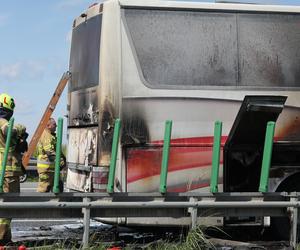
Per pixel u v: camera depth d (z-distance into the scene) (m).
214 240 8.12
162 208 7.93
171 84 8.73
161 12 8.85
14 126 8.48
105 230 10.12
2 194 7.50
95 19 9.21
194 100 8.75
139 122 8.61
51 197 7.62
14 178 8.55
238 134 8.69
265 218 8.84
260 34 9.09
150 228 8.73
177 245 8.03
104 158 8.62
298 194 8.19
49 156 11.66
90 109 9.20
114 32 8.72
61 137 7.77
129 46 8.70
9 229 8.52
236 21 9.05
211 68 8.87
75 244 8.00
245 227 9.27
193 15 8.92
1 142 8.52
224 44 8.96
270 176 9.11
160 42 8.79
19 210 7.60
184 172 8.66
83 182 9.39
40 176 11.72
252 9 9.11
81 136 9.59
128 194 7.80
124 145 8.55
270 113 8.29
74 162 9.92
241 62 8.98
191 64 8.82
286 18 9.20
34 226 11.16
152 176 8.59
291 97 9.09
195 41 8.88
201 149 8.72
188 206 7.88
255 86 8.98
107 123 8.62
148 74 8.70
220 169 8.82
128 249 7.98
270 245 8.34
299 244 8.34
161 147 8.62
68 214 7.73
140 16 8.80
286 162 9.15
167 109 8.67
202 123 8.74
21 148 8.65
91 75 9.23
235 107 8.87
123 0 8.79
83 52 9.72
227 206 7.99
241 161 9.05
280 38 9.16
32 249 7.86
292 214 8.18
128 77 8.66
